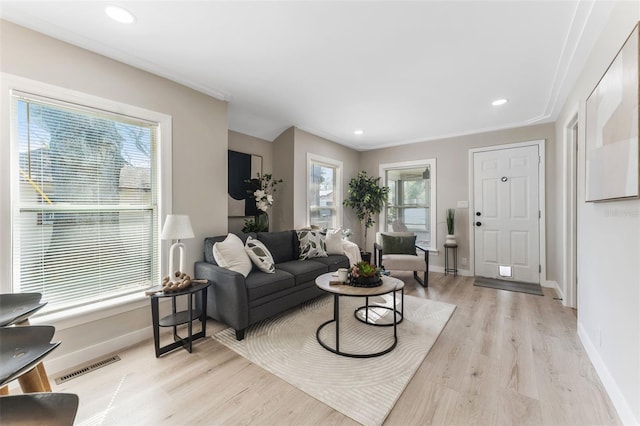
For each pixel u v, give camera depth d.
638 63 1.29
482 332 2.47
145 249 2.48
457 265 4.58
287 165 4.20
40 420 0.61
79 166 2.11
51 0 1.66
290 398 1.63
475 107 3.36
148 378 1.83
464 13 1.76
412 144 5.03
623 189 1.45
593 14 1.74
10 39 1.78
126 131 2.35
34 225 1.91
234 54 2.26
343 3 1.69
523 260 4.05
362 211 5.19
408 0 1.66
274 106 3.38
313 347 2.22
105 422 1.46
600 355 1.83
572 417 1.47
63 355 1.94
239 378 1.82
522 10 1.73
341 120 3.88
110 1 1.67
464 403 1.58
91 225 2.17
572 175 3.09
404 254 4.23
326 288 2.26
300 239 3.68
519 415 1.49
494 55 2.24
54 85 1.94
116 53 2.20
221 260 2.56
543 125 3.89
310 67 2.46
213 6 1.71
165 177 2.55
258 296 2.47
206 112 2.89
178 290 2.18
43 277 1.95
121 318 2.26
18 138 1.85
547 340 2.31
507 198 4.16
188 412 1.53
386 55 2.26
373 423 1.44
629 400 1.41
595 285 1.95
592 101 1.94
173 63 2.40
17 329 0.94
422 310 2.99
